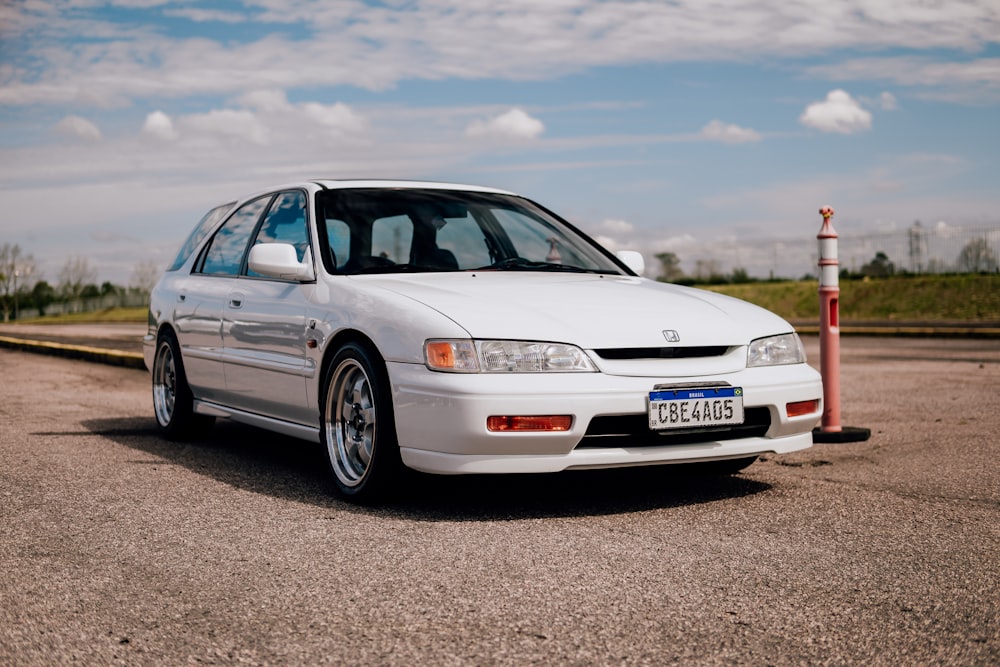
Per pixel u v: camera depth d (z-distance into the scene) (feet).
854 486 14.66
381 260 15.58
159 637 8.41
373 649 8.10
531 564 10.54
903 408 23.31
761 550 11.05
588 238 18.33
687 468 15.76
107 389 29.78
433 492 14.44
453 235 16.52
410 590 9.66
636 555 10.88
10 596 9.54
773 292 98.32
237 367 17.15
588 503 13.62
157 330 20.34
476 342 12.44
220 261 18.92
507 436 12.19
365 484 13.38
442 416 12.34
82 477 15.52
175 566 10.55
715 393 13.09
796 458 17.12
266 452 18.31
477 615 8.91
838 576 10.02
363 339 13.83
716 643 8.16
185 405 19.36
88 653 8.05
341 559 10.80
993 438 18.78
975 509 13.03
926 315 79.97
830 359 18.84
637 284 15.51
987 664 7.65
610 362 12.67
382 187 17.31
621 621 8.71
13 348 50.62
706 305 14.39
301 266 15.40
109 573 10.30
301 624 8.71
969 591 9.48
